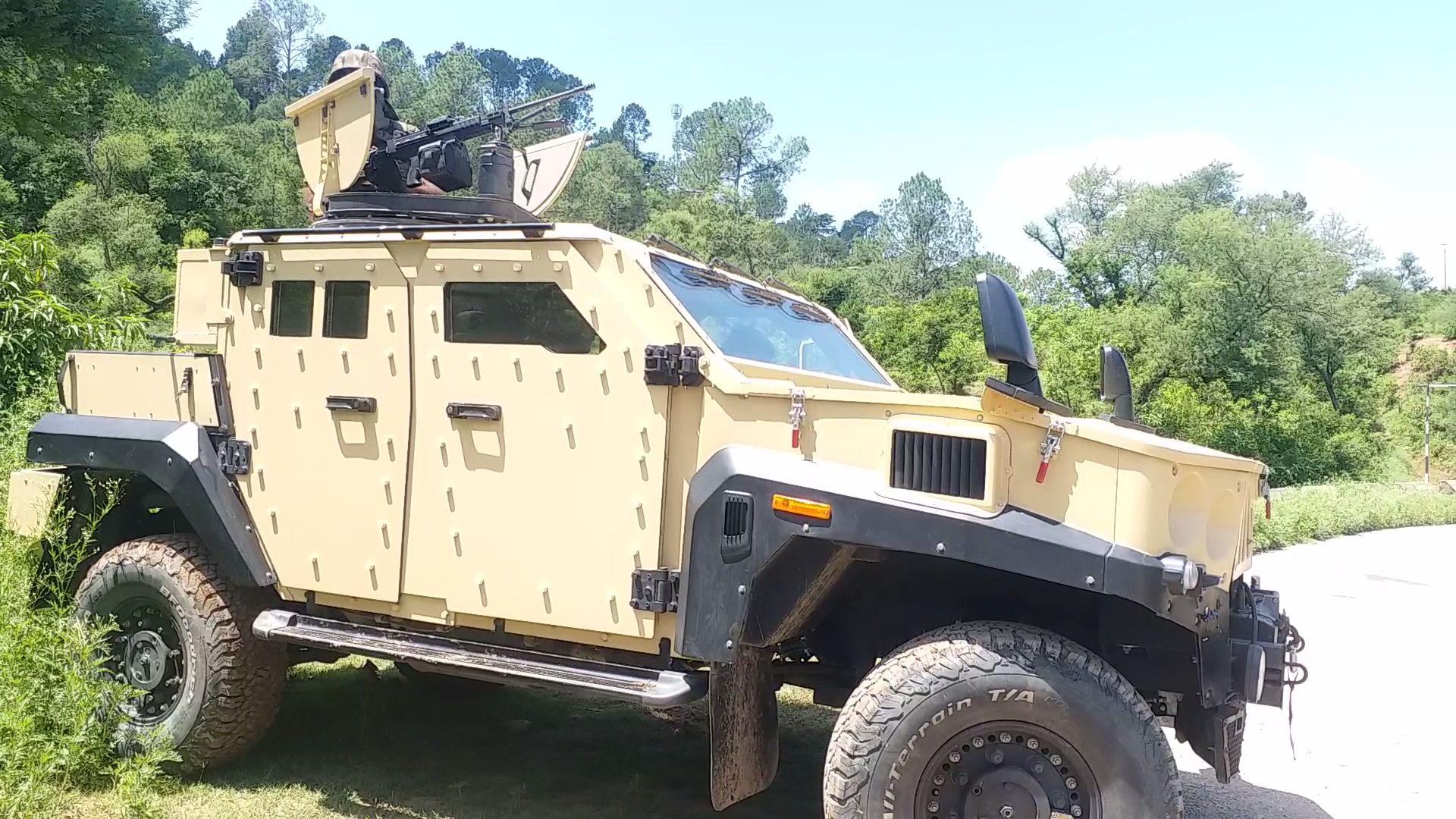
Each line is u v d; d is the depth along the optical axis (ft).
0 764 11.59
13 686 11.93
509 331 11.62
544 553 11.30
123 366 14.11
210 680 13.00
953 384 87.15
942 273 239.91
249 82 390.83
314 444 12.57
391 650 11.78
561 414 11.26
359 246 12.33
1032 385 9.73
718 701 10.45
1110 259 160.56
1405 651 24.88
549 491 11.29
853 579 11.75
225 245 13.34
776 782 14.40
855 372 14.79
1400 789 14.98
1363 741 17.39
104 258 71.72
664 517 10.85
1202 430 100.68
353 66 15.35
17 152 81.10
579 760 14.93
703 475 10.43
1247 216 133.28
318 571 12.52
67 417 14.08
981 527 9.34
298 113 14.44
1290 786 15.10
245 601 13.28
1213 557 10.03
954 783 9.50
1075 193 181.68
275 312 12.94
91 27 43.47
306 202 14.70
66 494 14.34
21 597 13.17
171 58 60.29
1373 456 114.21
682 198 277.85
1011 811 9.32
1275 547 49.60
